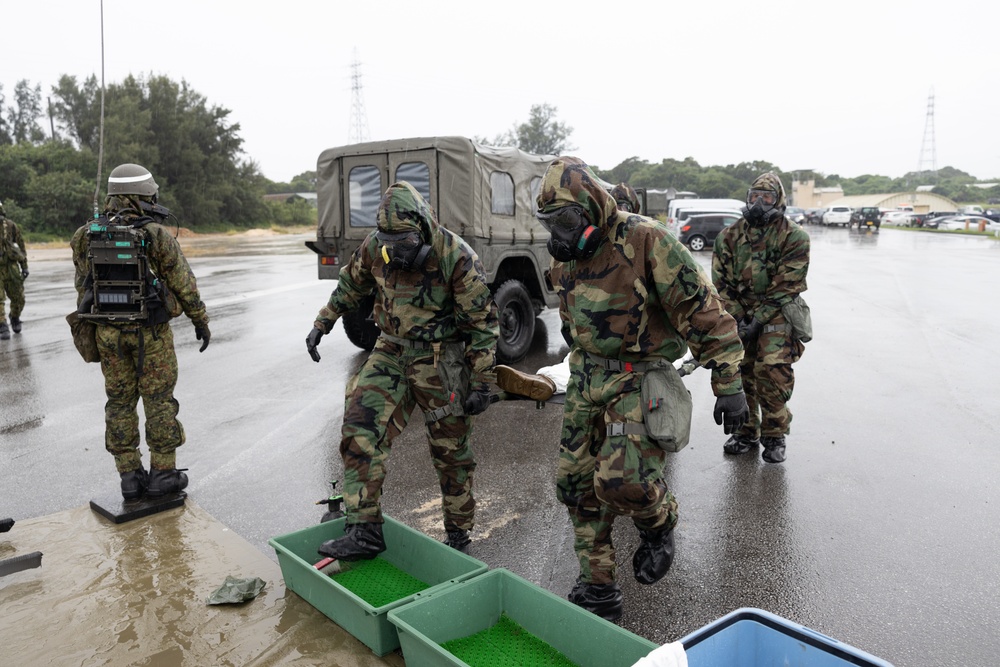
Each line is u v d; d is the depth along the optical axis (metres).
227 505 4.46
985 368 8.06
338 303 3.69
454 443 3.54
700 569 3.65
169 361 4.24
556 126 89.12
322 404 6.75
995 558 3.73
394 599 3.21
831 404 6.64
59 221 42.16
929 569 3.62
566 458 3.05
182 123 54.00
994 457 5.22
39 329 10.96
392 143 8.12
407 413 3.46
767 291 4.92
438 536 4.01
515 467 5.10
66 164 46.03
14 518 4.27
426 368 3.40
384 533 3.56
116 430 4.21
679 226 26.97
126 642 2.95
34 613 3.16
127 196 4.04
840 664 1.99
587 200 2.73
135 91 53.34
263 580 3.45
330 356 8.87
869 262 22.53
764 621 2.13
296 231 61.75
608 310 2.84
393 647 2.84
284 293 14.95
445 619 2.83
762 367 4.96
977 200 136.62
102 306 4.00
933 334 10.14
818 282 16.84
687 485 4.74
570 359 3.08
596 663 2.64
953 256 24.97
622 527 4.18
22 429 6.03
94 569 3.56
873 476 4.87
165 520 4.14
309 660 2.81
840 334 10.16
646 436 2.85
